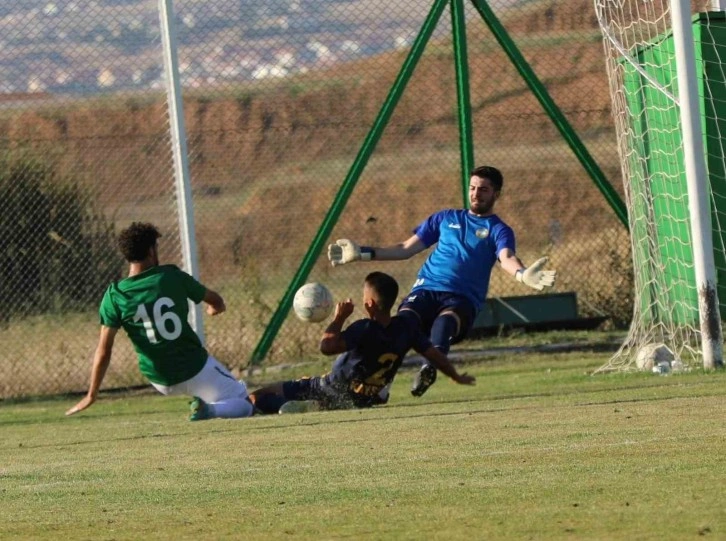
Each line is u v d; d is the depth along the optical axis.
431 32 44.53
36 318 44.69
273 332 44.62
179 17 49.97
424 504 16.81
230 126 61.47
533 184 59.44
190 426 29.89
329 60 50.38
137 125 51.97
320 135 63.97
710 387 30.16
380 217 68.06
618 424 24.17
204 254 60.97
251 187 62.66
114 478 21.12
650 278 38.75
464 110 46.16
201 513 17.09
